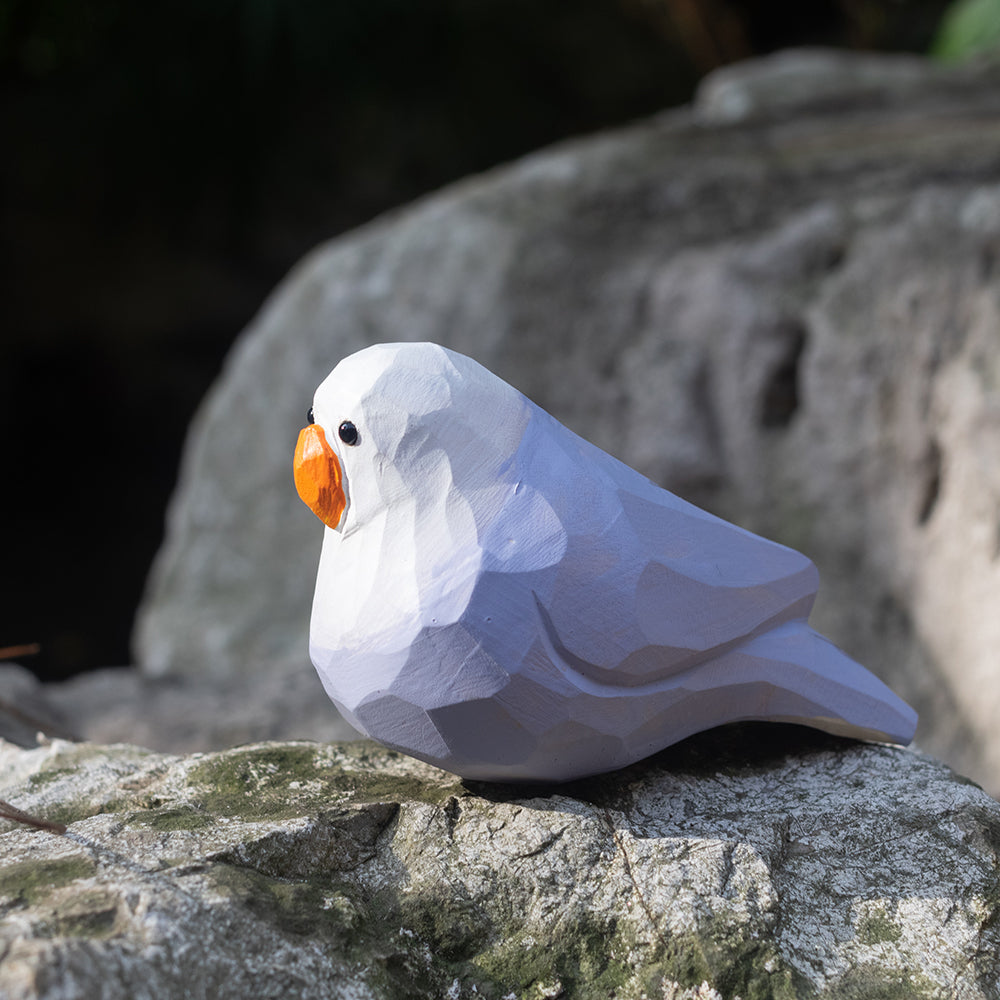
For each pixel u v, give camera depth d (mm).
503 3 6480
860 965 1143
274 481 3473
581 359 3221
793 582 1360
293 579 3412
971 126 3582
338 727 2689
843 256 2986
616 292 3213
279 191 6574
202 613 3525
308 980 1033
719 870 1204
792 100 4117
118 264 6715
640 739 1284
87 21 6125
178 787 1387
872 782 1378
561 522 1188
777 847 1261
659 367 3154
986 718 2426
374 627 1188
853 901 1216
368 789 1362
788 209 3240
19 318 6680
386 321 3367
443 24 6387
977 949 1166
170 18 6133
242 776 1407
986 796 1360
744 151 3699
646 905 1169
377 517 1209
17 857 1151
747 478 3055
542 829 1252
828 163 3449
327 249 3592
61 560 6598
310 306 3463
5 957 924
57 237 6578
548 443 1243
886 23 6203
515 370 3250
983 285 2621
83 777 1443
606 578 1194
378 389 1195
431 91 6520
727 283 3080
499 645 1152
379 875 1219
